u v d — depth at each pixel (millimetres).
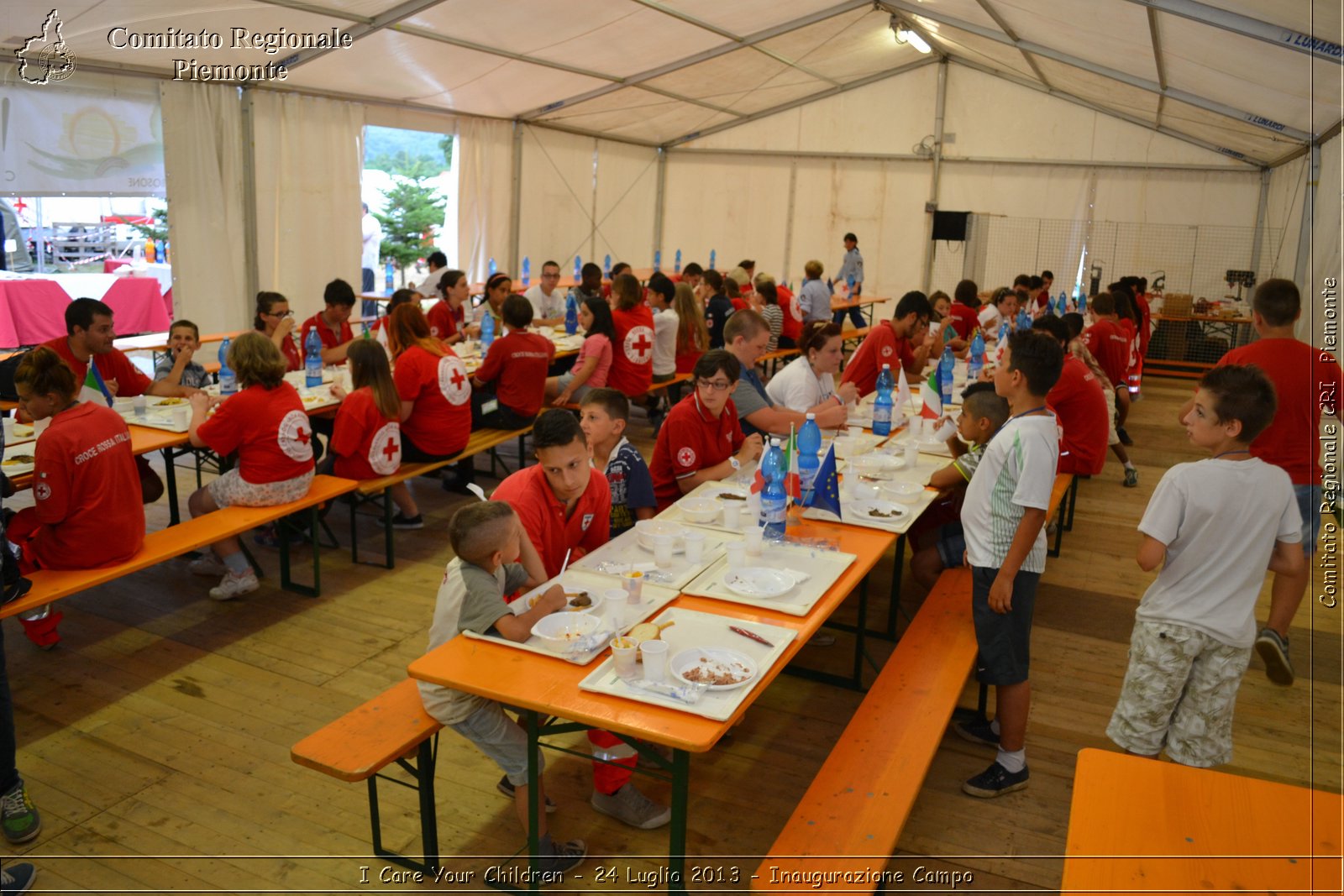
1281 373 3484
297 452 4230
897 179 14789
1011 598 2893
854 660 3926
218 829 2775
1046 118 13820
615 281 7059
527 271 12195
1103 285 13945
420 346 5113
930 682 2916
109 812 2832
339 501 5848
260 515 4117
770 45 11117
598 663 2342
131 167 7621
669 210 16125
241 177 8477
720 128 15352
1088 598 4719
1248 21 5430
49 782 2967
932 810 2992
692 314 8070
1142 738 2588
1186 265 13547
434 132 10984
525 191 12570
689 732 2031
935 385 4867
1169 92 9188
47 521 3373
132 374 5039
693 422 3744
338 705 3459
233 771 3053
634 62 10391
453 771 3127
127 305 8422
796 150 15125
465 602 2482
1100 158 13672
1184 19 5938
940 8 9656
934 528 4234
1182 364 11664
